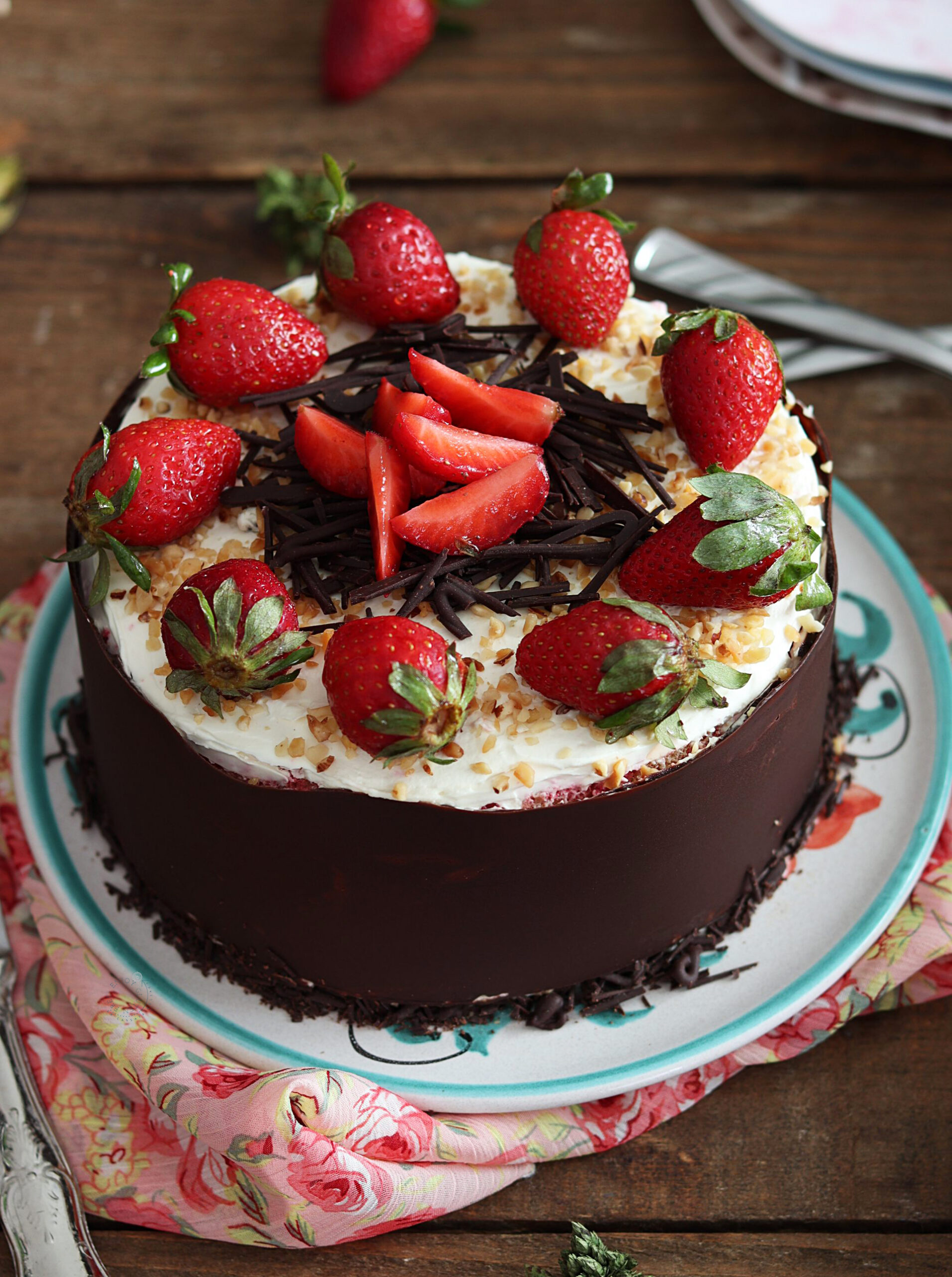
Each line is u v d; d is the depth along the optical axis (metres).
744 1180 0.62
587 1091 0.61
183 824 0.61
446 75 0.95
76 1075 0.63
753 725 0.59
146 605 0.60
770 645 0.60
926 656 0.71
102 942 0.64
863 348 0.81
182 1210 0.61
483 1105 0.61
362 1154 0.59
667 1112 0.62
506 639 0.59
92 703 0.64
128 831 0.64
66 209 0.90
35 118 0.93
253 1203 0.60
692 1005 0.63
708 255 0.84
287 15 0.97
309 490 0.62
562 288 0.64
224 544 0.61
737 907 0.64
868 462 0.81
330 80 0.92
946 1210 0.61
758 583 0.58
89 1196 0.61
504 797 0.57
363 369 0.65
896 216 0.89
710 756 0.58
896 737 0.69
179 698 0.59
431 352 0.64
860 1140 0.63
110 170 0.91
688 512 0.59
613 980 0.63
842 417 0.82
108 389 0.84
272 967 0.63
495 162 0.91
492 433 0.62
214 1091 0.60
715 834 0.61
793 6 0.88
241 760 0.58
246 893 0.61
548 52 0.96
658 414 0.64
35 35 0.96
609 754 0.58
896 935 0.65
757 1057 0.63
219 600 0.56
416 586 0.60
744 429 0.62
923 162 0.91
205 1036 0.62
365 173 0.90
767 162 0.91
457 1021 0.63
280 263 0.88
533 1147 0.61
